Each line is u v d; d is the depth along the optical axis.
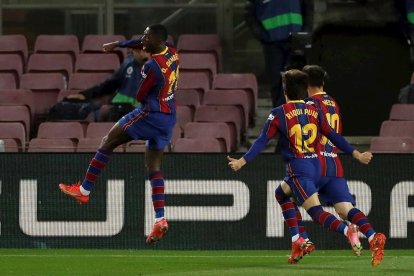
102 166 32.66
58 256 35.94
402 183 38.12
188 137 47.62
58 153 38.22
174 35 56.47
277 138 51.88
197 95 51.00
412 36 52.88
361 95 54.19
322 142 30.86
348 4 53.59
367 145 52.75
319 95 31.06
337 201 30.56
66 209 38.31
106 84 49.28
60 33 56.88
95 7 56.91
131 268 32.25
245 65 55.81
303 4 51.00
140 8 56.69
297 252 32.38
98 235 38.25
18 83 53.31
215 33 56.22
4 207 38.34
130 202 38.12
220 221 38.12
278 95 50.12
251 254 36.81
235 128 49.03
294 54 46.78
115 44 33.50
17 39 54.94
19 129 47.66
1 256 35.81
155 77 31.62
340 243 38.28
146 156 32.62
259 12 50.50
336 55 54.03
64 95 51.19
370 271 30.48
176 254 36.81
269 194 38.12
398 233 38.12
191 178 38.12
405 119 48.75
